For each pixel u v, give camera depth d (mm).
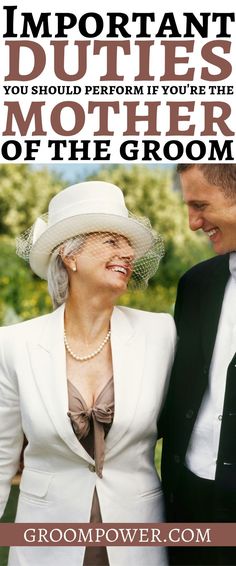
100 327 2820
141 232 2771
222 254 2955
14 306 7969
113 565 2688
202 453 2859
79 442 2691
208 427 2844
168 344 2939
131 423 2699
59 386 2729
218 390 2848
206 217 2834
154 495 2834
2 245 8312
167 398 2969
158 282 8805
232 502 2732
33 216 8844
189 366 2922
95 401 2727
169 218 9102
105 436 2711
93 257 2746
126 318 2926
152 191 9180
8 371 2828
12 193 8789
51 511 2736
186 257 8953
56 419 2688
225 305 2961
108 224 2729
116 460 2738
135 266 3070
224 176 2729
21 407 2775
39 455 2783
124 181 9195
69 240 2777
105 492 2709
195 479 2846
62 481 2744
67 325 2854
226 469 2744
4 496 2992
